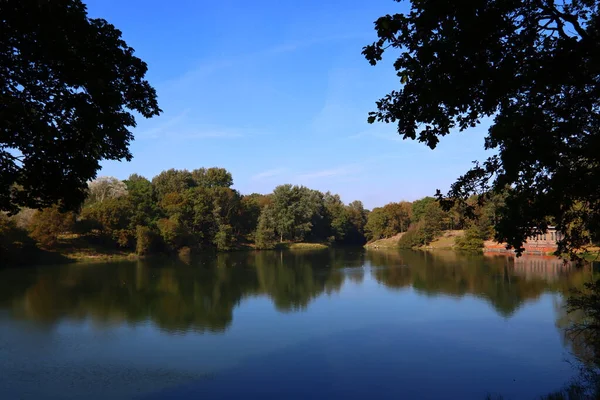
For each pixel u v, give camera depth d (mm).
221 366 18344
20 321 26062
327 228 120125
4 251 52562
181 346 21094
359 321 25766
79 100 9328
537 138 6836
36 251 58969
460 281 40938
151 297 34156
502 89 6789
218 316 27438
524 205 9406
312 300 32625
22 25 8148
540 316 26062
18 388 16172
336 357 19375
